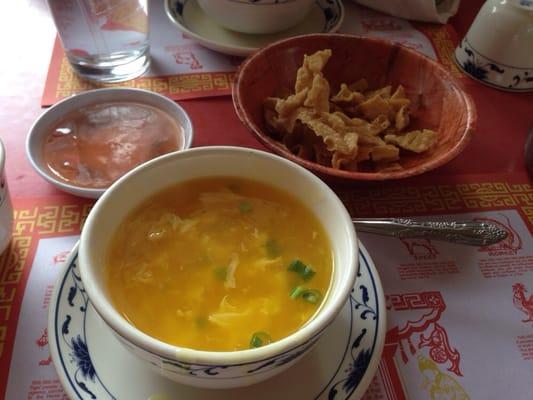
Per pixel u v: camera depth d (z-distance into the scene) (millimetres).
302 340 157
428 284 258
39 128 299
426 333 237
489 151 339
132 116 321
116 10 343
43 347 219
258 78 331
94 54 356
